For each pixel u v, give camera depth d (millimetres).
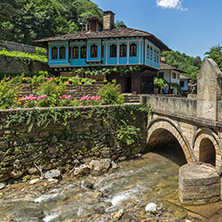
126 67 20500
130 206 7113
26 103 9867
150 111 12297
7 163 8312
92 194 7910
